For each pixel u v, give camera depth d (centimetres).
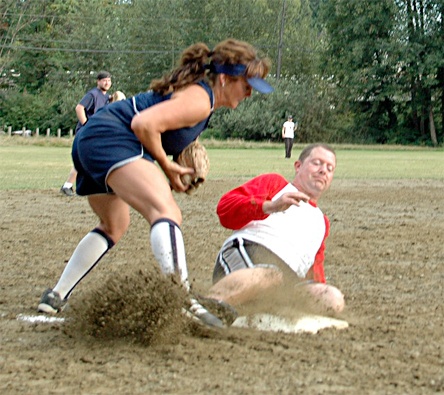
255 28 10075
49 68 10788
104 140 682
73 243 1260
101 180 688
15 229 1401
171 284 643
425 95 8688
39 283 948
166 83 698
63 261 1101
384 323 757
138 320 642
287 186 766
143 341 650
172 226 657
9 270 1029
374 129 8906
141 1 10269
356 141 8806
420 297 895
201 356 618
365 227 1491
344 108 8956
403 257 1174
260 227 752
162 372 577
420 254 1203
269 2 10131
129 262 1094
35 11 10706
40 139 6681
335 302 769
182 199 1967
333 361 612
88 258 782
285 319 734
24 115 9562
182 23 10069
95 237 781
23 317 761
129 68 10156
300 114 8481
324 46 9225
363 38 8656
